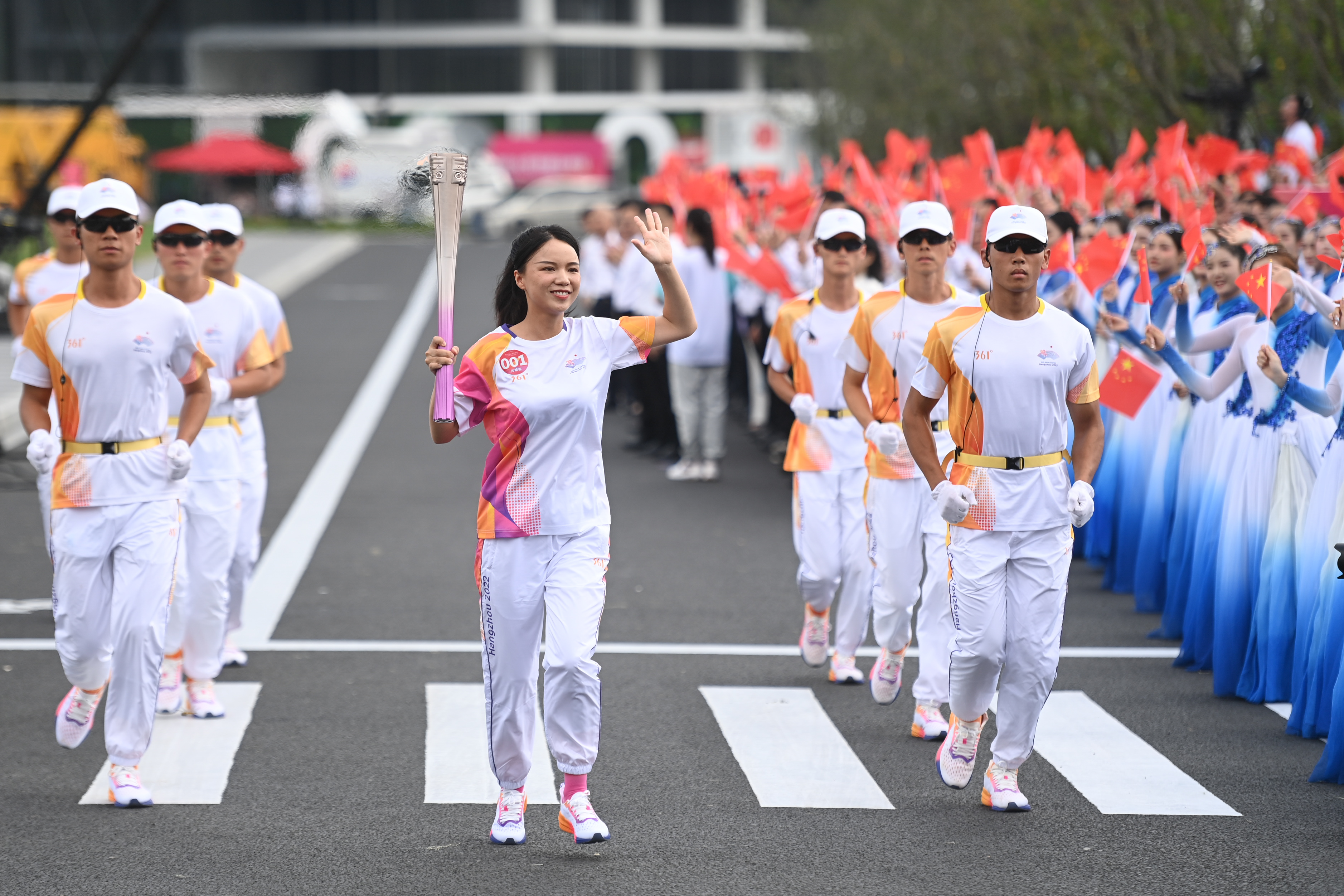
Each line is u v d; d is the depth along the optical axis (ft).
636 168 478.59
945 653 47.21
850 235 52.08
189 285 49.03
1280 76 110.11
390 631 59.93
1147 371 50.49
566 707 37.40
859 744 46.98
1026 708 40.45
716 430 95.25
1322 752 46.14
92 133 186.09
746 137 291.58
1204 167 82.94
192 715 49.29
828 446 52.31
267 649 57.31
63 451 41.52
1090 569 72.74
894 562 48.60
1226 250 53.42
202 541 48.14
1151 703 51.16
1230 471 53.36
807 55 281.33
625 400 125.39
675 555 74.38
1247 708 50.70
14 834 38.93
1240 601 51.55
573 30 492.95
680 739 47.29
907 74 216.54
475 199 355.97
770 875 36.42
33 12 314.76
